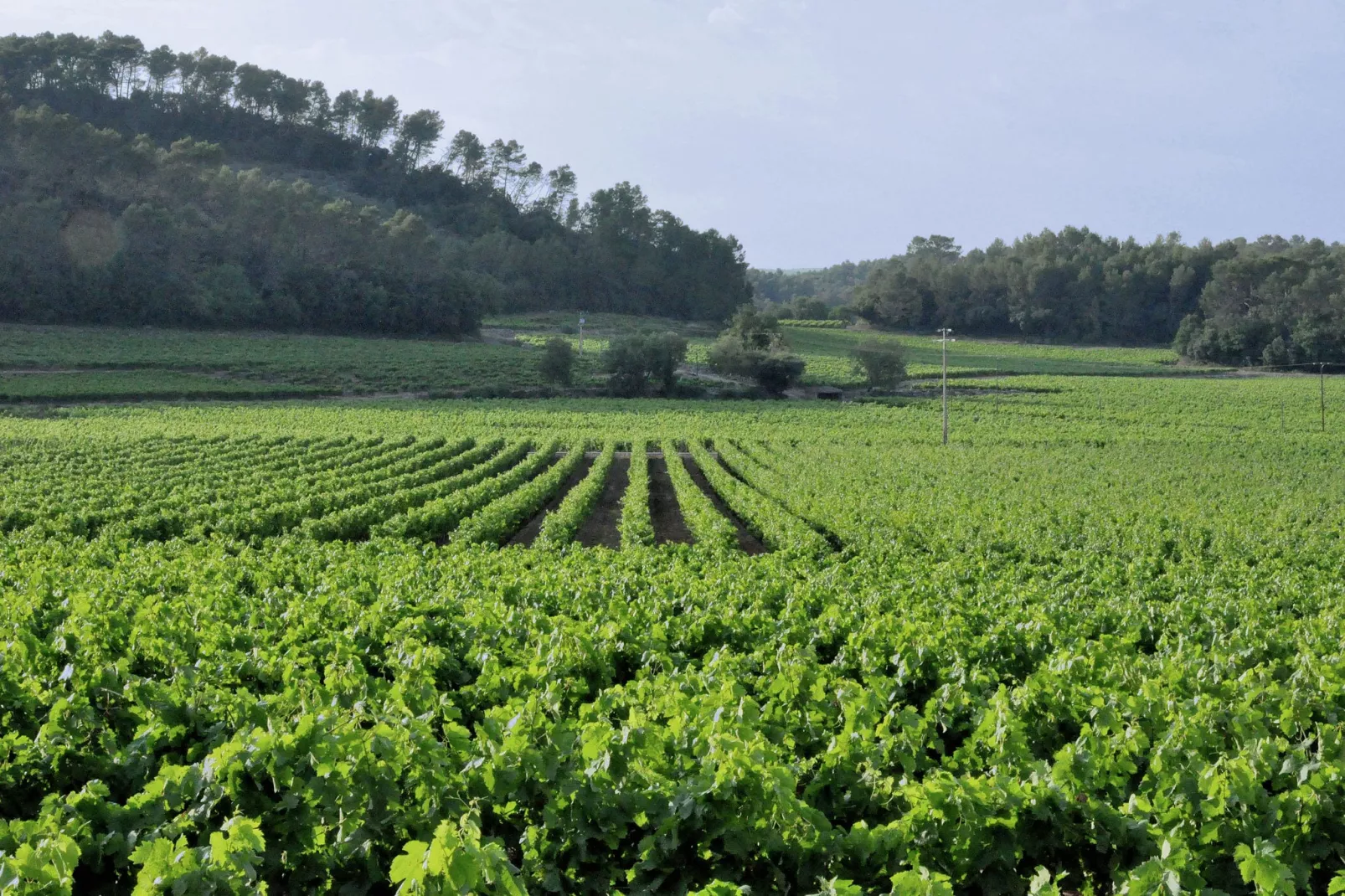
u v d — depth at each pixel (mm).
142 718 8984
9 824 6699
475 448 53531
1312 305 128250
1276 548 26438
